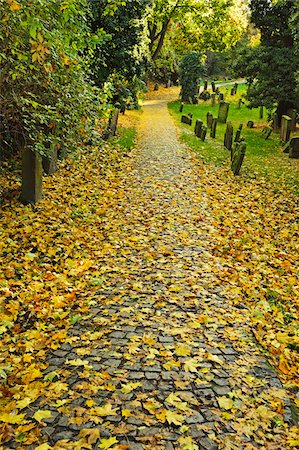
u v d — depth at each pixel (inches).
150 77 1878.7
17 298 203.3
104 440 116.7
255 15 811.4
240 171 514.6
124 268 240.8
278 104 856.9
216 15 1380.4
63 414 127.0
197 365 152.3
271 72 791.1
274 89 784.3
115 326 178.1
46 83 276.7
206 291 215.2
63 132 305.3
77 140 323.3
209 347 165.8
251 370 154.3
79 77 286.7
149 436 119.4
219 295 213.0
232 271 245.6
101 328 177.0
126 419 125.5
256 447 119.2
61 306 196.9
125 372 147.3
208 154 592.7
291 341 181.3
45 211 323.0
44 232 285.7
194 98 1401.3
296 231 331.6
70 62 269.7
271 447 119.8
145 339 167.0
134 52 674.2
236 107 1253.1
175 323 181.3
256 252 283.9
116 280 225.1
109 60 660.7
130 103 866.1
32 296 204.2
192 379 145.2
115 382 141.8
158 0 1180.5
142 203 368.2
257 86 821.9
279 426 128.6
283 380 153.9
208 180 459.8
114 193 391.2
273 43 816.3
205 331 177.5
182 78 1398.9
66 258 255.9
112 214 338.6
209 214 348.2
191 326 179.5
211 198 395.9
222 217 345.4
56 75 267.0
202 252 268.7
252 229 328.5
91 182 416.5
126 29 653.3
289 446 120.7
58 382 141.4
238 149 499.8
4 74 257.1
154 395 136.2
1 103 272.7
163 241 283.9
